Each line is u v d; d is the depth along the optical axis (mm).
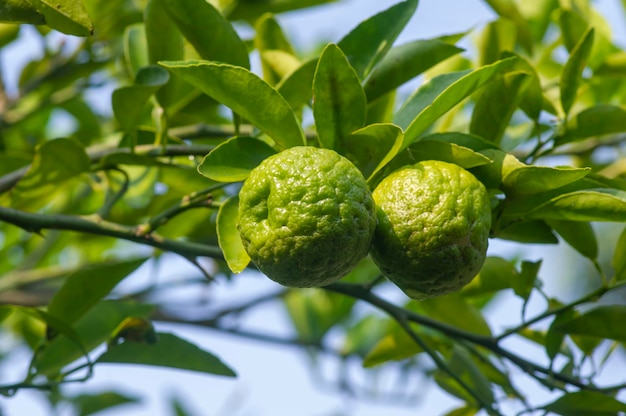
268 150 973
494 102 1048
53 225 1032
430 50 1050
